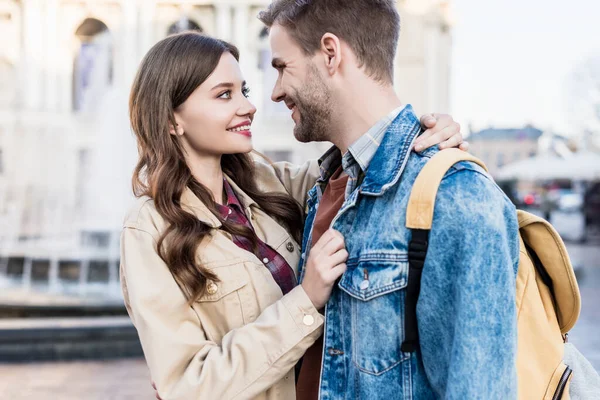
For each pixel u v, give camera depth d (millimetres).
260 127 24562
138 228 1563
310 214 1646
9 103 24891
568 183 28016
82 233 11344
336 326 1374
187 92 1633
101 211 15664
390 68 1418
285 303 1419
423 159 1282
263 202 1831
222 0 24781
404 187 1275
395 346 1252
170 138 1640
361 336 1283
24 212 20250
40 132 24594
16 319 5961
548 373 1272
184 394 1412
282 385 1546
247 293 1572
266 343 1414
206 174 1746
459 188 1194
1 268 8625
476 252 1154
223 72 1649
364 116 1394
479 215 1168
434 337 1217
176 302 1503
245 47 24906
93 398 4438
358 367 1287
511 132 59906
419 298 1214
